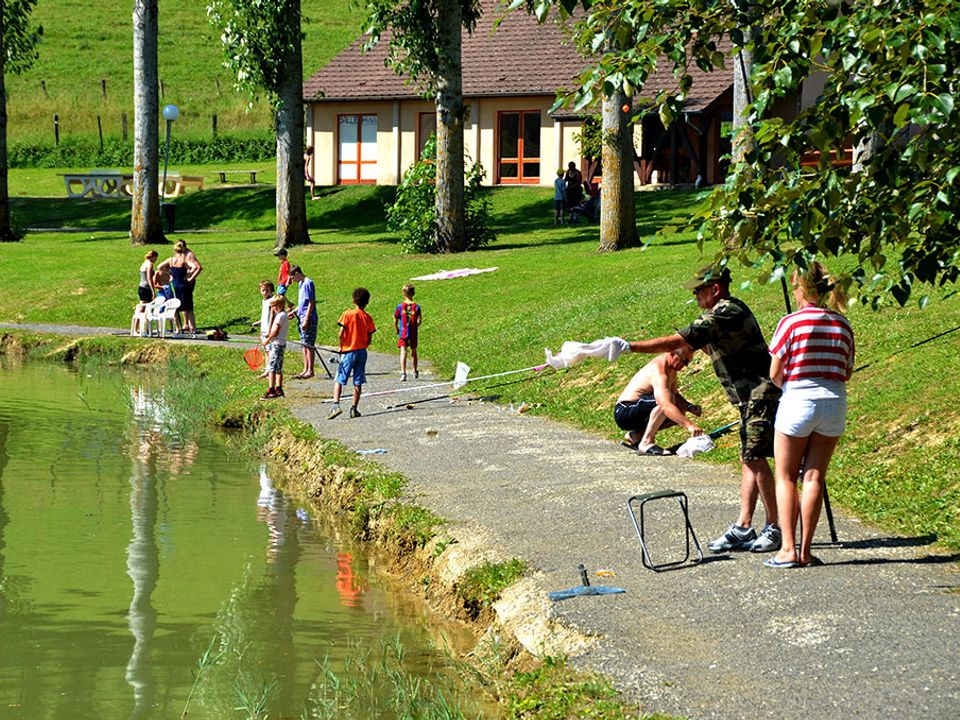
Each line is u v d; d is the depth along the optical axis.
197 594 12.06
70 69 85.81
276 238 43.94
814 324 9.53
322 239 45.22
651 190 47.66
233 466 18.28
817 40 8.48
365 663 10.08
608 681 7.84
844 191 8.48
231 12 40.81
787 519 9.85
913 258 8.98
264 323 23.30
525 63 54.06
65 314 35.78
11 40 49.41
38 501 16.05
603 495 13.05
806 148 8.74
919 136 8.20
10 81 82.81
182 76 85.88
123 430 21.38
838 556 10.17
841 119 8.35
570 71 52.81
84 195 59.56
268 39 40.72
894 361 16.02
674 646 8.37
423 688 9.34
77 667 10.10
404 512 13.11
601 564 10.45
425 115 55.16
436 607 11.31
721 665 7.95
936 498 11.57
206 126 78.06
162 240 44.56
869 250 8.76
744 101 25.14
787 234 8.80
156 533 14.41
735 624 8.69
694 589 9.52
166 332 32.62
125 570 12.88
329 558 13.30
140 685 9.70
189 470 18.02
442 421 18.69
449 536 12.01
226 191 56.50
